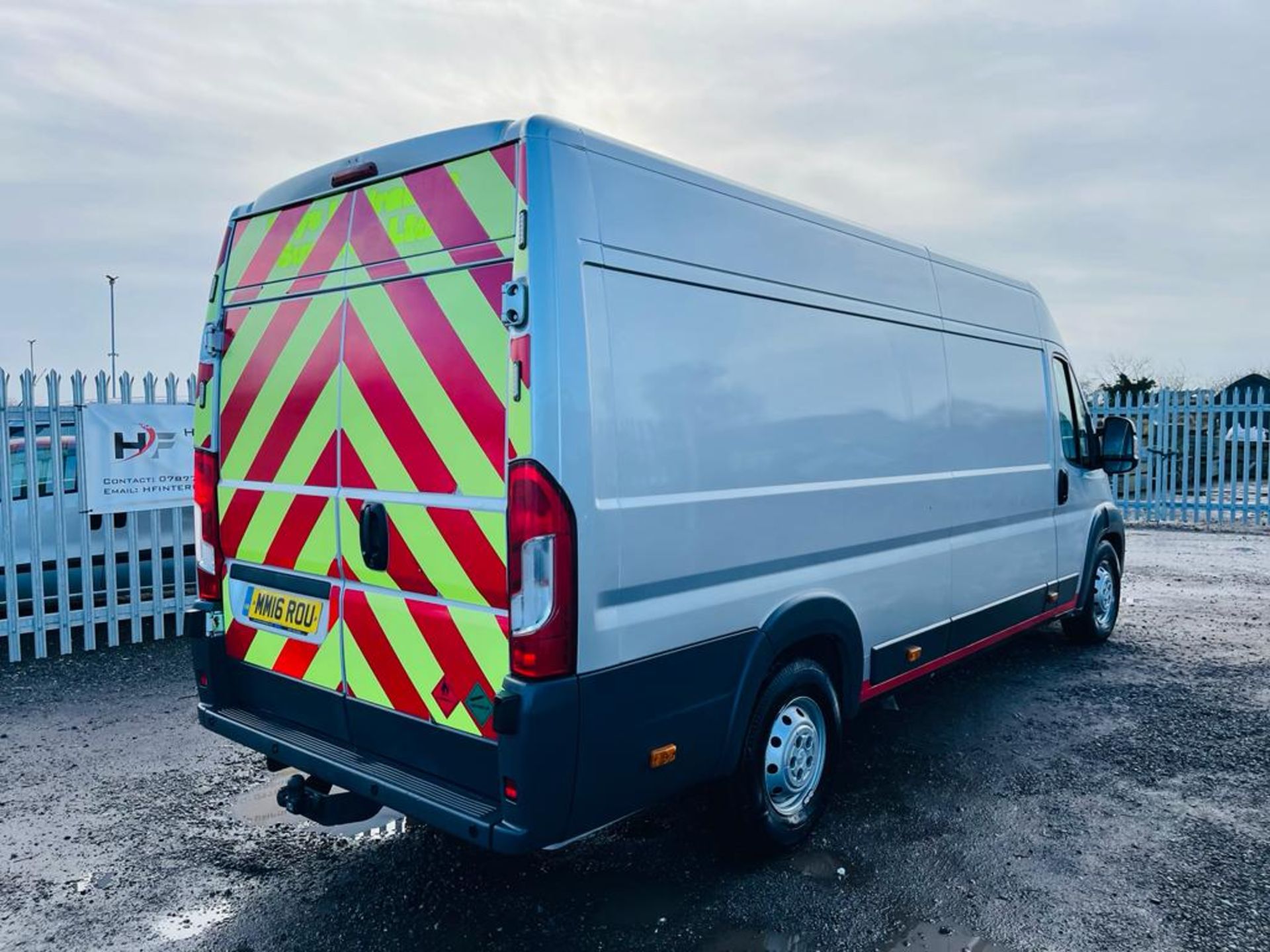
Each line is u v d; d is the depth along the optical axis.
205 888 3.50
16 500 6.74
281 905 3.37
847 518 4.00
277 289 3.63
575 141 2.86
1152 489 15.53
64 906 3.37
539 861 3.69
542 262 2.71
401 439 3.14
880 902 3.37
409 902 3.38
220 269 3.91
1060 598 6.27
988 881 3.52
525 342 2.69
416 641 3.10
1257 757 4.79
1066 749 4.90
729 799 3.50
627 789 2.96
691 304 3.21
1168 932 3.17
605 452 2.83
